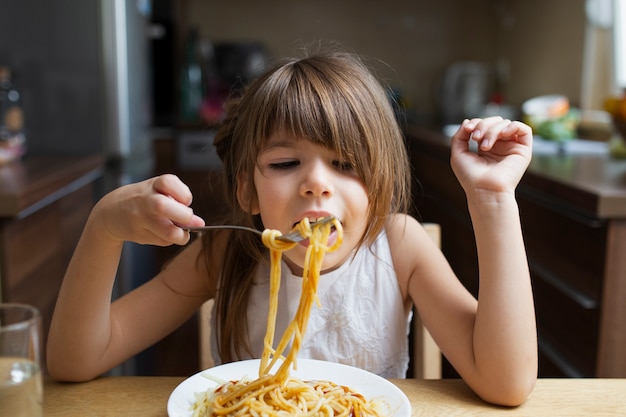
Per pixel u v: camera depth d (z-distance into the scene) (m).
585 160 2.20
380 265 1.04
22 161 2.16
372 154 0.89
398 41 4.62
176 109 4.27
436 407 0.78
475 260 2.42
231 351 1.04
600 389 0.82
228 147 1.04
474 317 0.90
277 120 0.86
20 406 0.64
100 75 2.40
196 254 1.05
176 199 0.74
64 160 2.20
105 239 0.79
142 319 0.98
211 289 1.07
